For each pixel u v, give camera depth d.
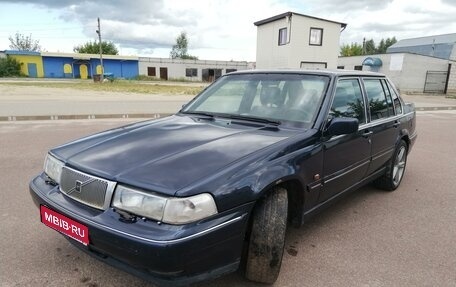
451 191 4.91
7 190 4.48
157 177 2.18
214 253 2.15
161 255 1.96
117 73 55.81
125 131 3.15
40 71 51.59
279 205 2.51
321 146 2.99
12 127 9.42
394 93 4.79
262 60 33.12
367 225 3.74
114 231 2.08
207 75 59.06
